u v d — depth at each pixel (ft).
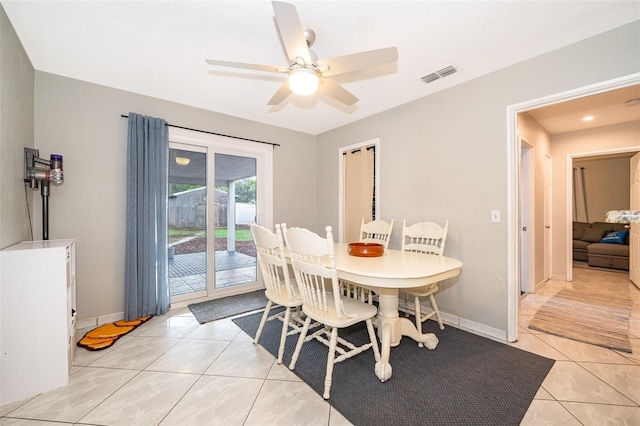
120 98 8.87
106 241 8.61
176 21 5.74
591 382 5.57
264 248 7.00
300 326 8.20
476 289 8.02
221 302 10.57
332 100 9.82
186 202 10.56
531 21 5.67
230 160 11.66
